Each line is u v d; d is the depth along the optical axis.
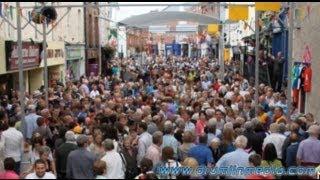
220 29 30.17
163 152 9.16
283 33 23.39
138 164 10.62
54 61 26.95
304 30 19.48
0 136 11.34
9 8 19.75
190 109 15.09
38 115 13.78
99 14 40.53
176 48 81.00
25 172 10.73
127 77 32.09
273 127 11.02
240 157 9.07
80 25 35.25
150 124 11.85
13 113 14.90
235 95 17.69
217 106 15.48
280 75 23.61
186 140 10.22
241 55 34.81
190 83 24.25
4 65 18.59
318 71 17.62
